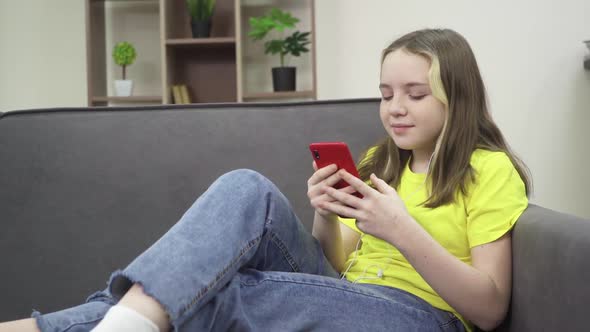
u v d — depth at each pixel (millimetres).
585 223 840
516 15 3086
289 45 3143
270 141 1445
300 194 1419
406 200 1194
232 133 1451
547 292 847
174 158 1432
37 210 1387
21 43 3533
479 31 3121
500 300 977
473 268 979
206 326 854
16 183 1398
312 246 1144
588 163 3062
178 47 3361
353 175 1049
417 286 1091
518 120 3104
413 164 1262
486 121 1185
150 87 3512
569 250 797
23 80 3545
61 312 891
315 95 3061
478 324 995
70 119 1452
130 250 1382
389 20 3227
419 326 1009
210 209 928
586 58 2943
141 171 1423
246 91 3432
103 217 1395
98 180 1411
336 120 1455
